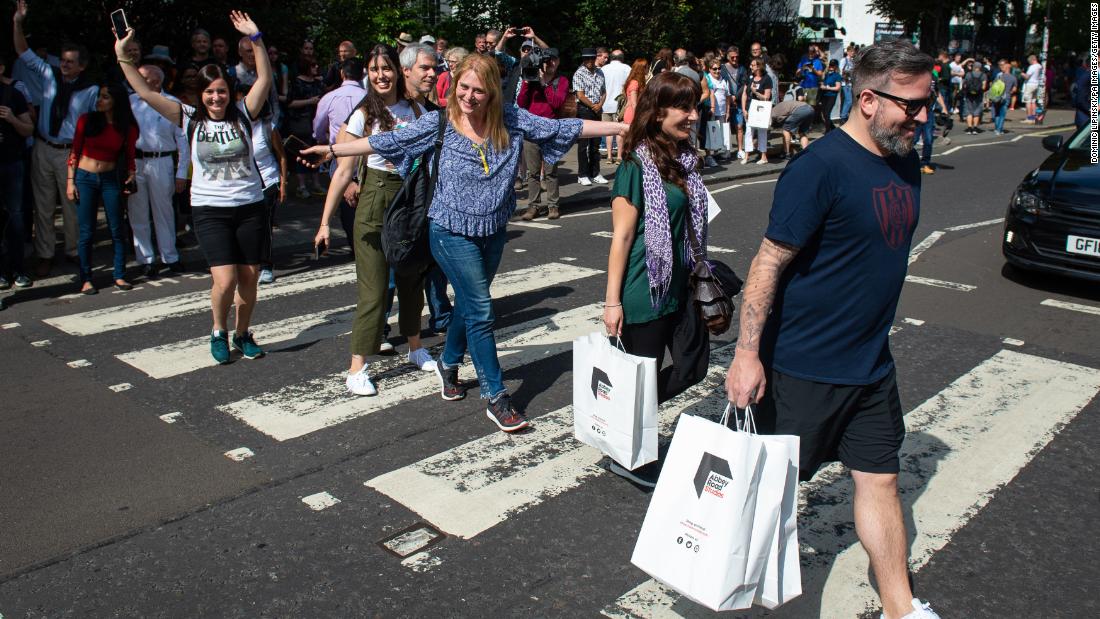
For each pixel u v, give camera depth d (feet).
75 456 14.47
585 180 42.55
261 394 17.13
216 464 14.19
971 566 11.35
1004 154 56.08
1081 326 21.12
